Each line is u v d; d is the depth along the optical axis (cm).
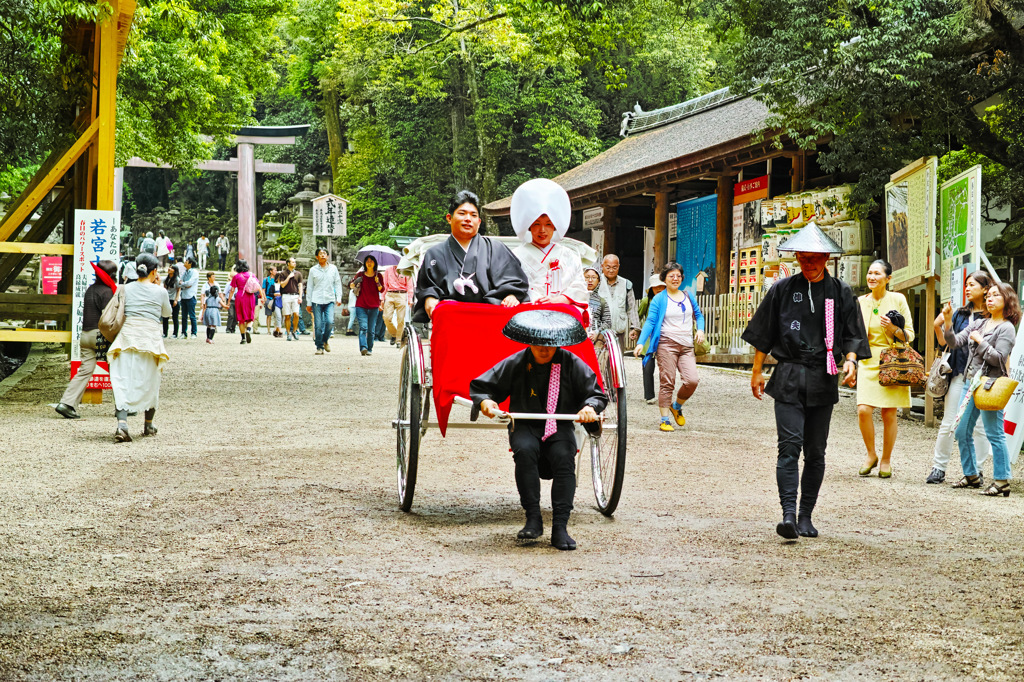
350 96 3981
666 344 1105
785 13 1383
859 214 1575
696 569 512
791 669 367
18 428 995
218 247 5878
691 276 2558
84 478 739
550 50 2097
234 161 4769
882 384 838
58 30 1230
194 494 686
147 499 667
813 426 606
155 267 947
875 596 466
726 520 644
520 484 573
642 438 1032
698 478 808
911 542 589
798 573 507
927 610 444
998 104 1477
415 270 743
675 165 2239
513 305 629
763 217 1942
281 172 4903
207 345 2211
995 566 530
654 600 452
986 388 774
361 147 4022
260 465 812
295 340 2511
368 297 1970
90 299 1088
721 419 1227
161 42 2262
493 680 354
